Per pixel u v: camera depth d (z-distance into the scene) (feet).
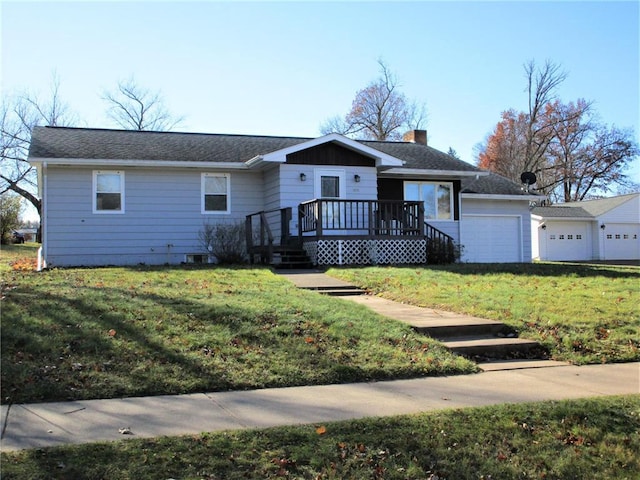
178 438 14.71
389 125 167.94
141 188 60.49
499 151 175.94
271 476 13.15
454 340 27.45
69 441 14.40
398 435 15.46
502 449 15.23
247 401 18.30
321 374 21.18
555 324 29.71
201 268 48.83
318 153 62.85
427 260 61.77
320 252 55.36
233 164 62.03
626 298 37.01
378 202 59.47
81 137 64.28
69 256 57.77
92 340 22.11
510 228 80.28
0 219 124.26
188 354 21.80
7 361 19.67
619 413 17.75
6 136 124.06
